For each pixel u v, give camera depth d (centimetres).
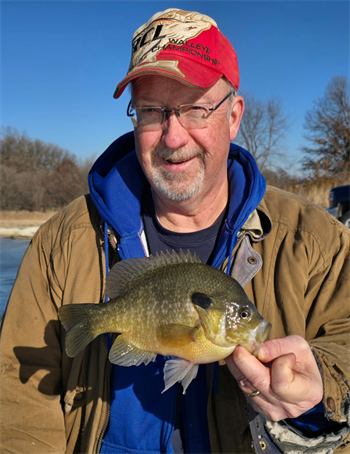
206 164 55
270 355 41
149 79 54
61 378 59
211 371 51
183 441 52
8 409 55
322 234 56
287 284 54
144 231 61
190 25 55
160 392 52
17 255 395
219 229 59
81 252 59
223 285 45
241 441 50
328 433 45
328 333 53
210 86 53
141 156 56
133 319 47
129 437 52
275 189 65
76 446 56
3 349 58
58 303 59
